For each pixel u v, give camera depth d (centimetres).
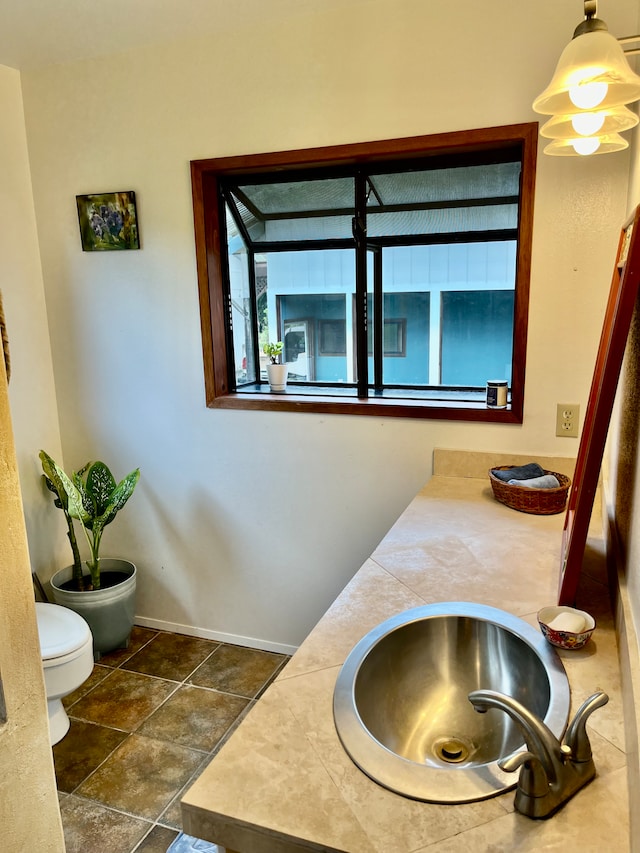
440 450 230
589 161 194
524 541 168
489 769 86
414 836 75
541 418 216
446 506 198
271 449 258
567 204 199
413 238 244
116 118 250
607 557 150
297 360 276
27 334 271
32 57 246
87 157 258
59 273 275
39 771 80
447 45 203
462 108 205
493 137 202
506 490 194
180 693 246
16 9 206
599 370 146
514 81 198
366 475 245
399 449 238
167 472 278
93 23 219
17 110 261
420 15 204
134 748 215
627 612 105
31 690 78
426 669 127
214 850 173
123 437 282
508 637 122
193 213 246
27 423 273
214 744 216
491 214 231
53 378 286
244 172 245
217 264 257
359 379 254
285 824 78
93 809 189
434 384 257
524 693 116
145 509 286
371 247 250
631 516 112
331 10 213
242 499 268
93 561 266
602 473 206
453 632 128
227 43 229
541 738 77
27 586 77
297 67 222
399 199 238
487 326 244
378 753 89
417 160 226
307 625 269
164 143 245
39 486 279
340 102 219
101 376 279
